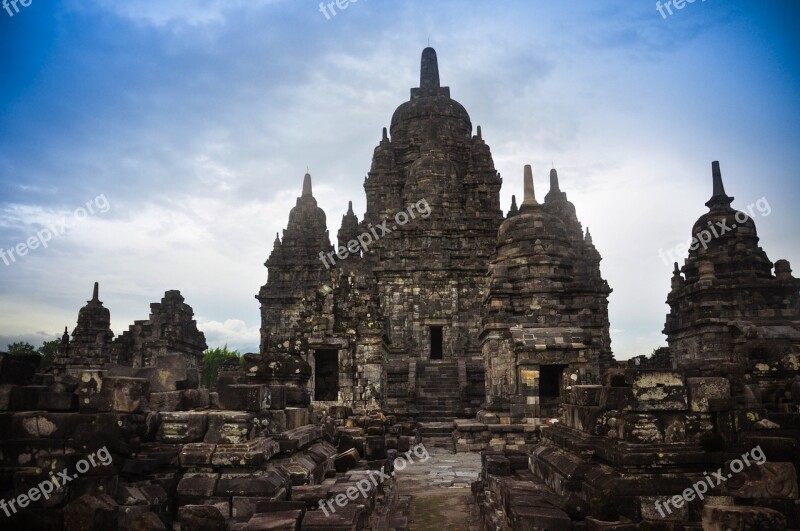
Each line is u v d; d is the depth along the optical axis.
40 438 9.96
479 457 24.08
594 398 12.10
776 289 39.19
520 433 25.47
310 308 33.38
